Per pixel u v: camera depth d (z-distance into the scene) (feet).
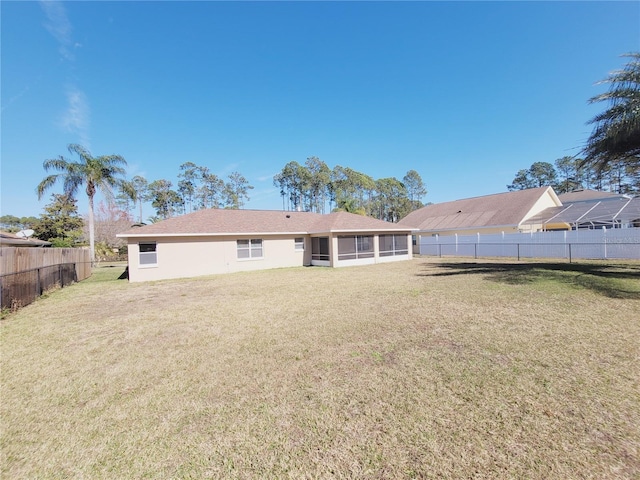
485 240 74.43
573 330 17.58
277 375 13.38
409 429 9.14
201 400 11.51
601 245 56.39
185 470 7.89
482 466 7.52
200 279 49.70
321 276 47.73
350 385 12.10
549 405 10.10
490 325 19.12
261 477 7.54
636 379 11.67
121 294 37.17
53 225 106.42
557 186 165.48
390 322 20.63
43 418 10.73
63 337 20.33
